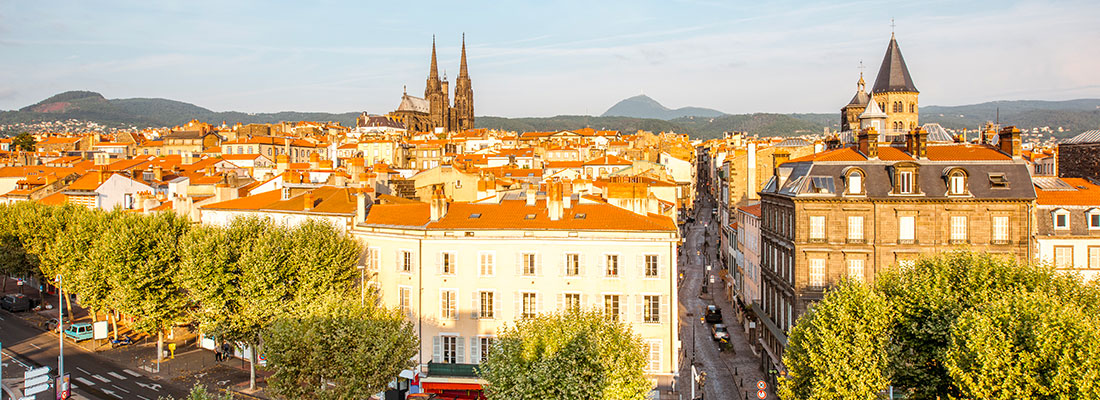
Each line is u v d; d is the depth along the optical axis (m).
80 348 83.62
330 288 65.00
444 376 64.62
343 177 94.25
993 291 49.25
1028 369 40.16
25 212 97.06
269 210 79.44
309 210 76.44
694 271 130.50
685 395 66.56
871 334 49.03
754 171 111.44
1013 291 48.47
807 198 64.12
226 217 83.06
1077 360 39.34
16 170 145.12
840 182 64.88
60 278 67.75
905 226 63.47
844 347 47.91
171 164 153.00
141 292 72.81
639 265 63.00
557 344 48.25
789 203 67.50
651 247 62.84
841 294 52.28
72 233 82.56
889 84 135.38
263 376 73.69
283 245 67.69
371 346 56.06
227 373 74.50
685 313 100.44
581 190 88.12
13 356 79.56
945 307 48.75
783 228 70.25
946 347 47.47
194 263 66.56
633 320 63.12
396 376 58.19
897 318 50.69
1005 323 43.31
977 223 62.66
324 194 82.62
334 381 57.16
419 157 195.50
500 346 52.28
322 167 113.62
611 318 61.28
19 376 71.75
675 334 62.81
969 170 63.78
